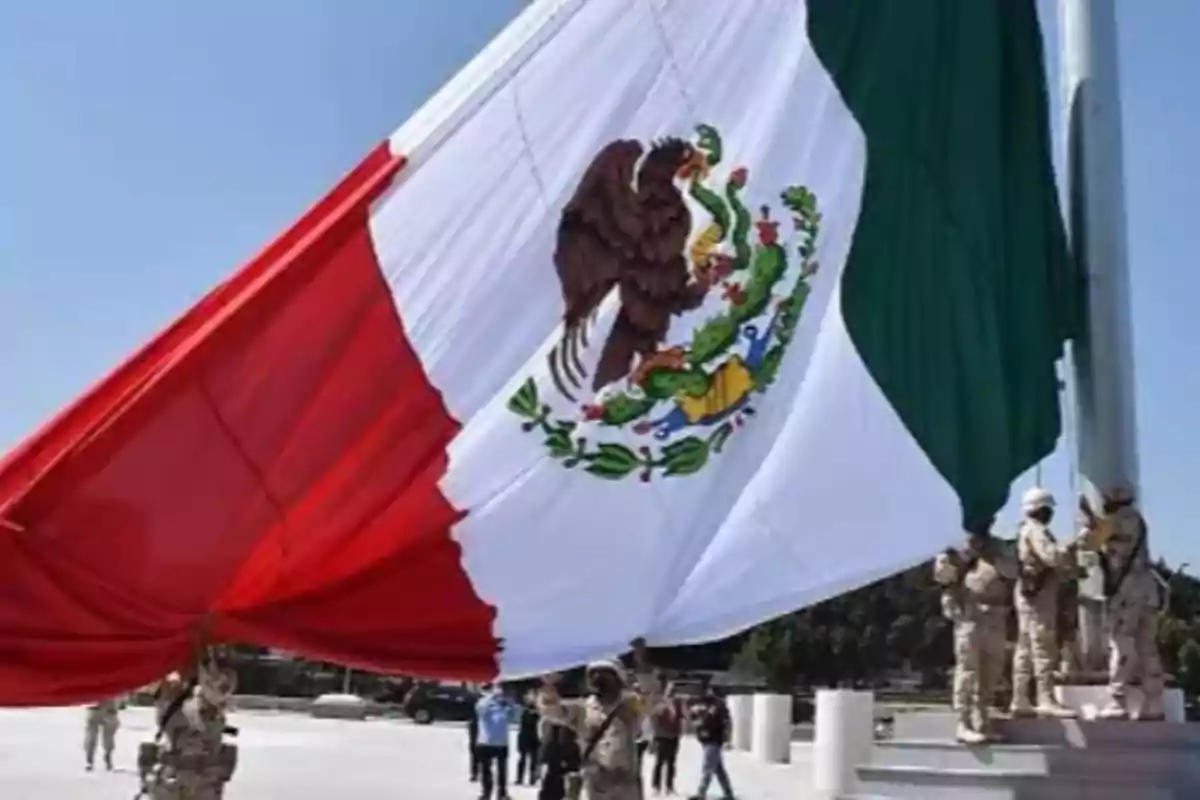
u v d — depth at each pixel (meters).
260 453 9.27
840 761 24.78
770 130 11.52
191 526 9.03
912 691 67.56
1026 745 13.60
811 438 11.28
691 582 10.69
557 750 19.72
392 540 9.81
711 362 10.98
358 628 9.59
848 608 73.81
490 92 10.58
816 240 11.56
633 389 10.69
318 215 9.89
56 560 8.62
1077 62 14.99
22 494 8.62
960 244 12.15
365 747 39.72
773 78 11.62
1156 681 13.80
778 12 11.72
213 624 9.11
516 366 10.30
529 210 10.49
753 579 10.88
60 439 8.88
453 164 10.32
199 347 9.16
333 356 9.64
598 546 10.41
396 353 9.89
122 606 8.80
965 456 11.76
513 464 10.23
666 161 11.05
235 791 26.05
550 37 10.84
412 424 9.91
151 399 8.99
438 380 10.00
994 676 14.00
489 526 10.07
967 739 13.80
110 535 8.77
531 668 10.07
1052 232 13.45
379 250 9.96
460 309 10.13
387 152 10.20
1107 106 14.80
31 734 44.97
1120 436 14.15
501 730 24.84
